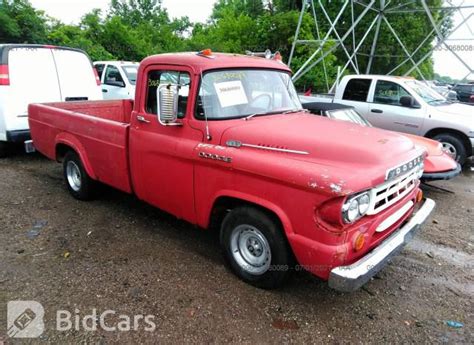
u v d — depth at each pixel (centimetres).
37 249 407
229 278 364
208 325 302
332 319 316
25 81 679
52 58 719
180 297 334
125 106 655
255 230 331
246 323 306
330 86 1833
